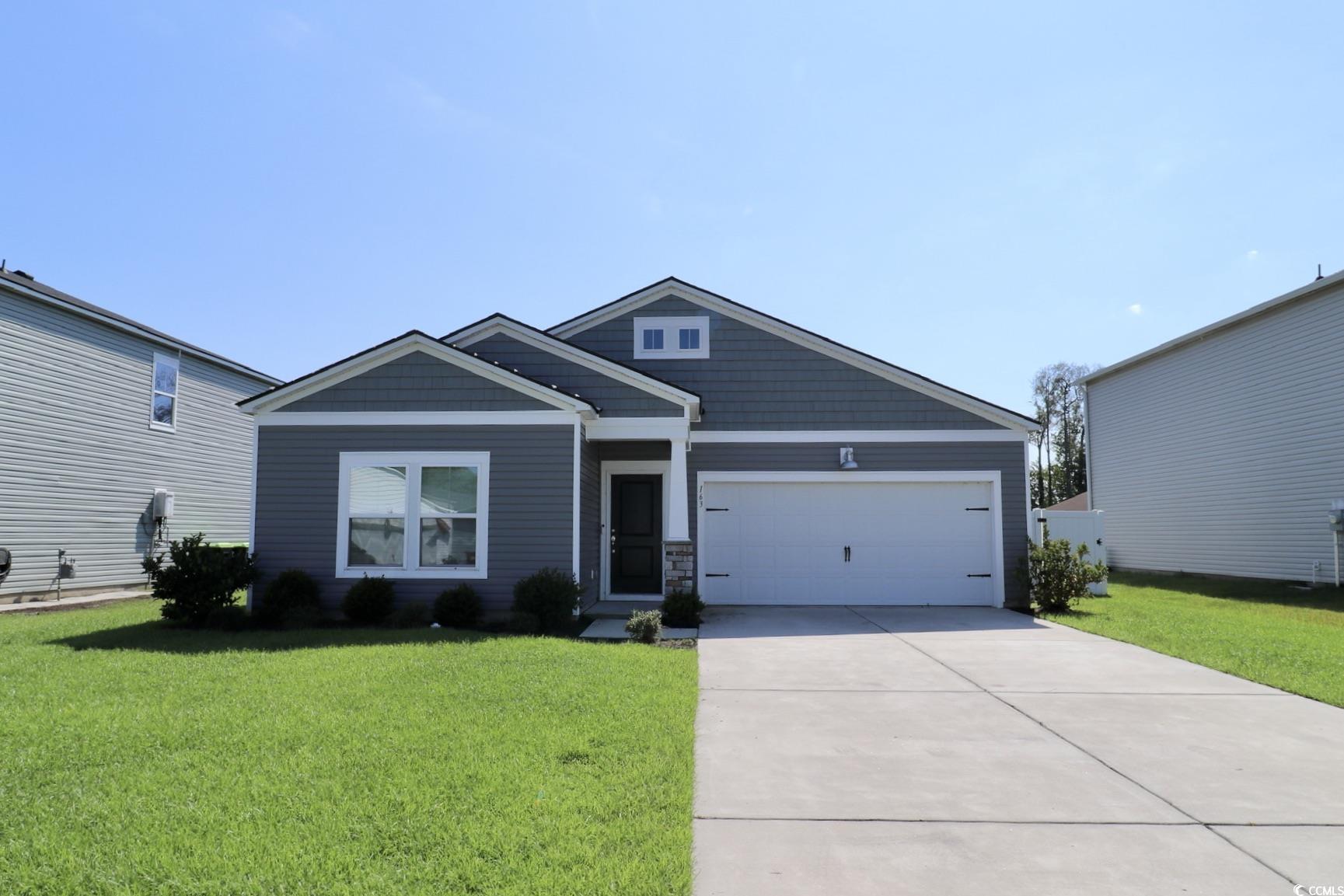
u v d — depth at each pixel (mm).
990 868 3688
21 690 6551
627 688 6938
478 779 4582
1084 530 16672
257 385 21469
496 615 11008
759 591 14086
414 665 7621
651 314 14688
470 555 11125
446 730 5508
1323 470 17156
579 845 3762
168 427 17875
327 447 11336
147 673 7270
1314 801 4539
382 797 4297
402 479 11258
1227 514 20078
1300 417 17797
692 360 14523
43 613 12391
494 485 11156
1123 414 24625
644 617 9977
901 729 6004
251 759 4871
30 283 14500
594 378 12336
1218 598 15984
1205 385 21016
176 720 5668
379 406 11336
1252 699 6980
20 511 13961
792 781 4855
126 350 16641
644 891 3361
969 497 14164
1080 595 13148
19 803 4176
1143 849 3895
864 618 12383
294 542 11211
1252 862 3760
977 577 14016
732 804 4469
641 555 14148
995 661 8680
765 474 14227
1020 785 4801
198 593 10438
